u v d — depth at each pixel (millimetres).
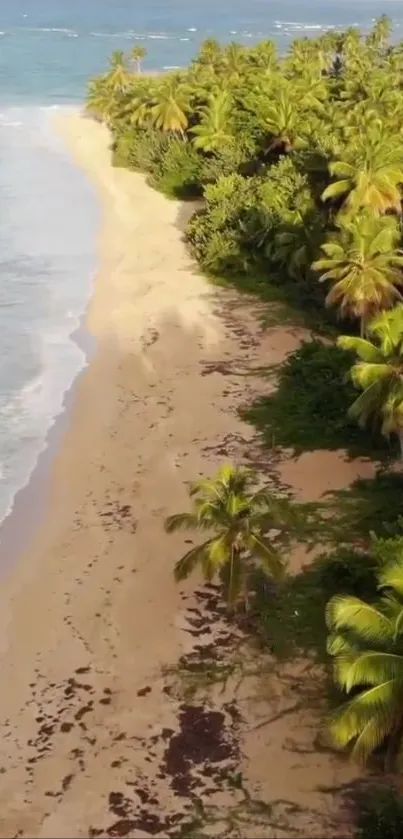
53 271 62469
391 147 61062
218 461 39250
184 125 93438
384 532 33531
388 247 47438
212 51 112750
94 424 42844
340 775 24281
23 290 59031
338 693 26562
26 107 120625
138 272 62344
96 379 47281
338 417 42188
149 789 23984
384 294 47125
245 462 39094
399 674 21391
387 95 82812
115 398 45281
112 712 26312
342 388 43781
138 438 41406
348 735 21641
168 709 26422
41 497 37250
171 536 34125
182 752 25047
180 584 31422
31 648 28766
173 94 93062
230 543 28625
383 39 138375
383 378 36250
